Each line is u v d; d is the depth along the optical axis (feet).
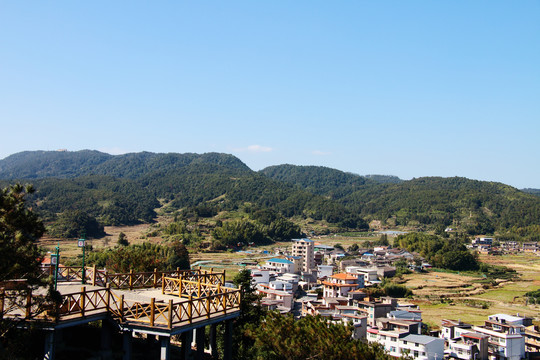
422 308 402.11
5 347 88.58
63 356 96.84
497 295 469.16
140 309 100.01
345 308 307.99
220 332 140.46
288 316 132.26
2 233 89.30
